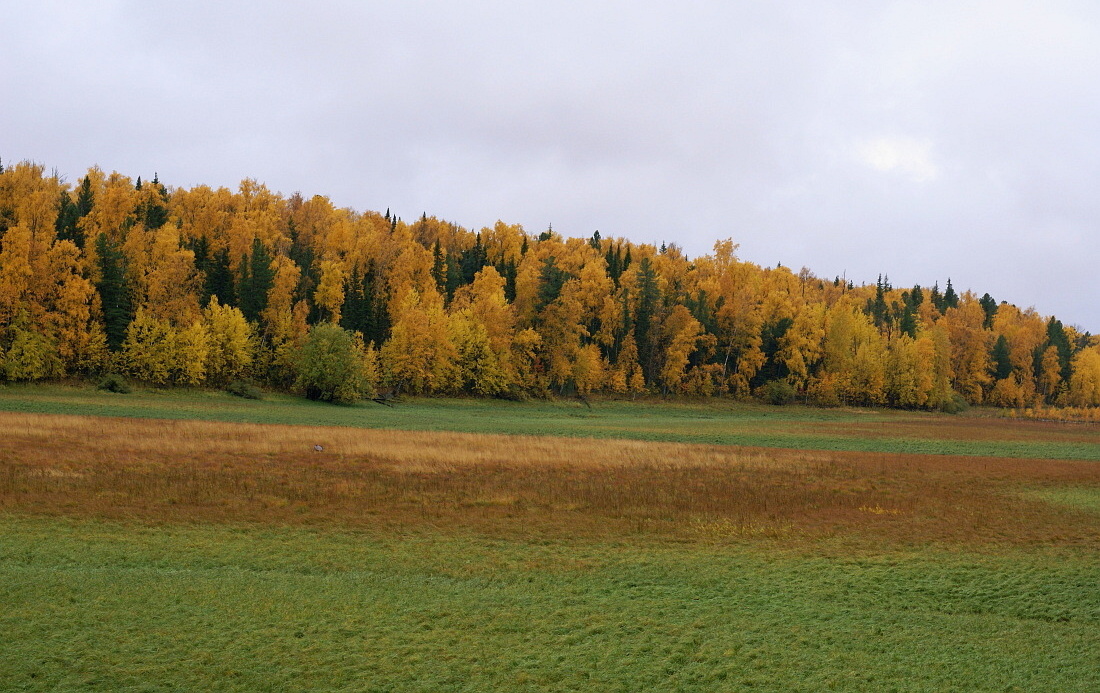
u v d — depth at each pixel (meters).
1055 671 14.42
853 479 38.16
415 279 122.25
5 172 107.62
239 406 75.12
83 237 94.25
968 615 17.80
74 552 19.39
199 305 96.12
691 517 27.14
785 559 21.97
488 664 13.75
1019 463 47.62
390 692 12.48
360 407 88.62
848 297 176.12
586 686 13.08
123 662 13.01
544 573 19.73
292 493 28.23
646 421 87.62
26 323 76.31
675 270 147.25
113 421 47.69
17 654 13.04
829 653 14.96
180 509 24.64
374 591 17.58
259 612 15.74
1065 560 22.55
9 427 40.25
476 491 30.39
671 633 15.70
